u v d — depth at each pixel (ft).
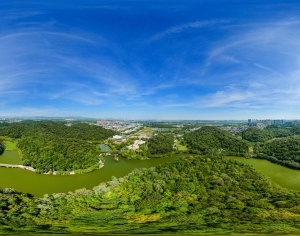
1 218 160.25
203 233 146.20
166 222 159.63
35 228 149.59
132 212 174.50
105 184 222.28
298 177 228.84
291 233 144.77
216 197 195.21
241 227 151.43
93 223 158.10
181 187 208.64
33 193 212.02
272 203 185.47
